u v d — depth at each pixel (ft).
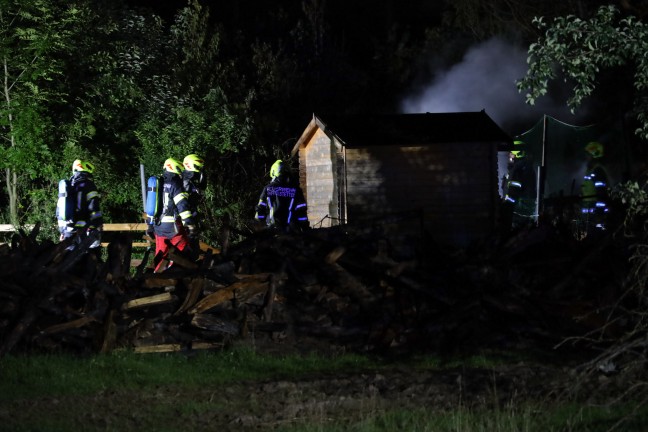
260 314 36.55
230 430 24.49
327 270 37.65
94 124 84.23
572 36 41.32
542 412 25.38
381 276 37.45
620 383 27.68
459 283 36.60
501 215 71.67
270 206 55.16
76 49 82.02
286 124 108.37
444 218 71.87
